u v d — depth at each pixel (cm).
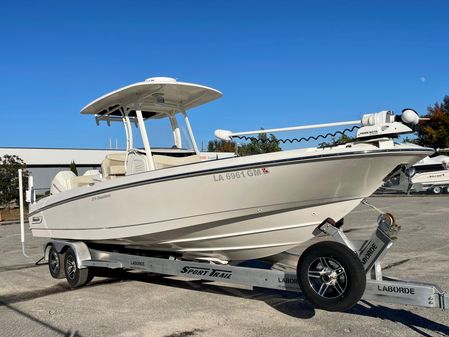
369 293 442
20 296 656
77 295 649
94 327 498
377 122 467
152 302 594
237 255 587
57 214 742
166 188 550
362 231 1229
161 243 608
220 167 503
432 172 2892
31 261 979
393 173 493
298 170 471
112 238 635
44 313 560
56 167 4091
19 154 3894
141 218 589
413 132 454
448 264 745
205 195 524
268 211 509
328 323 481
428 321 474
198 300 594
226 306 561
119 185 599
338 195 488
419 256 823
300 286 462
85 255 692
